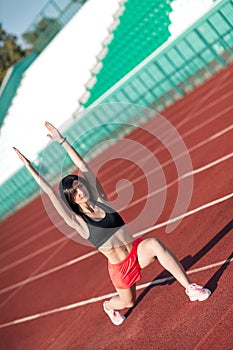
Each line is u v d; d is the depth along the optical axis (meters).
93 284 10.41
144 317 7.39
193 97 22.88
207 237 8.21
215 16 23.17
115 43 29.33
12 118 33.47
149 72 25.56
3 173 33.28
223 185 9.80
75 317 9.55
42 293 12.36
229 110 15.90
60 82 31.08
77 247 13.81
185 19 25.11
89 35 31.08
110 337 7.71
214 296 6.50
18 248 21.70
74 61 31.08
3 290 15.86
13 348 10.53
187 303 6.89
